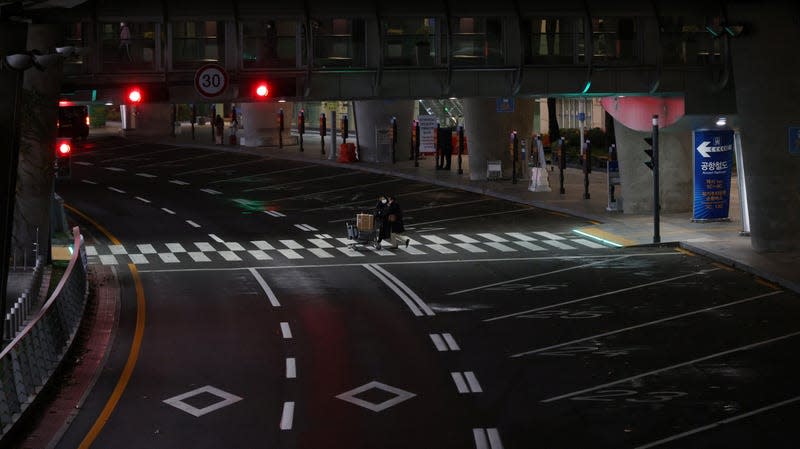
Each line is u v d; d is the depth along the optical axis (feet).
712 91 161.68
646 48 160.56
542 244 162.30
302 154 278.67
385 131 262.26
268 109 299.58
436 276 137.80
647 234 165.37
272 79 155.84
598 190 215.10
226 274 140.67
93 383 88.99
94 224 185.16
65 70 150.71
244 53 157.17
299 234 174.40
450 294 126.00
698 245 152.97
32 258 144.77
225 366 94.32
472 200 209.97
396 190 223.10
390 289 129.29
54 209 173.27
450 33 156.35
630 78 161.58
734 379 88.17
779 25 145.18
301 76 156.66
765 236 146.51
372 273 140.26
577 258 149.59
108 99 152.66
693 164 174.70
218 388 87.25
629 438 73.46
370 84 158.20
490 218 189.16
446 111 316.60
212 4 150.92
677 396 83.51
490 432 75.05
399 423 77.41
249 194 219.00
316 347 101.09
